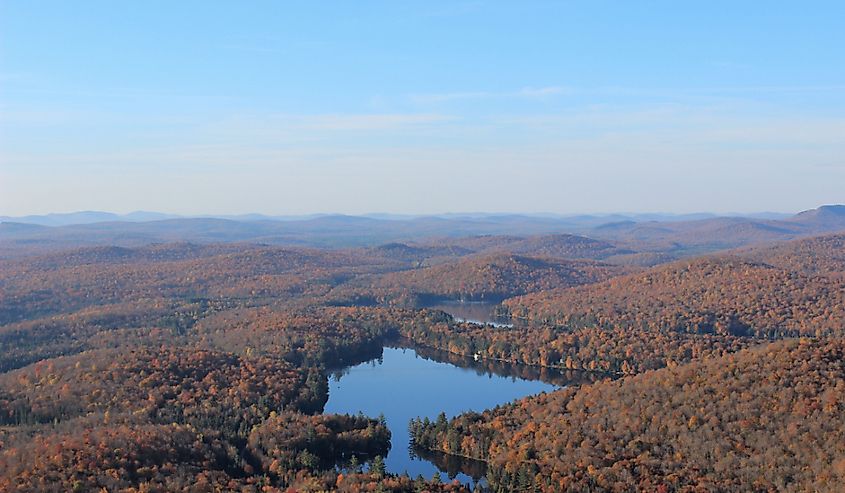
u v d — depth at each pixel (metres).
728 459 168.75
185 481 171.50
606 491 166.38
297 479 186.12
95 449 176.25
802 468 159.88
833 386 183.25
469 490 184.00
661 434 185.50
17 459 170.75
